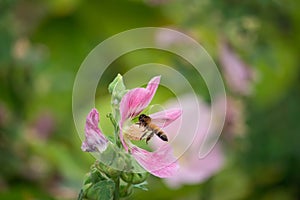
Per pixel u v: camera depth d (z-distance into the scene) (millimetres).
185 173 814
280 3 867
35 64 1014
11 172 945
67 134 1071
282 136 1021
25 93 1047
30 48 1044
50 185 947
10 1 953
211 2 864
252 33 870
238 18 860
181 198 941
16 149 966
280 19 899
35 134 1018
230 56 836
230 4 863
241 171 1012
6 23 950
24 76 1032
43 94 1066
